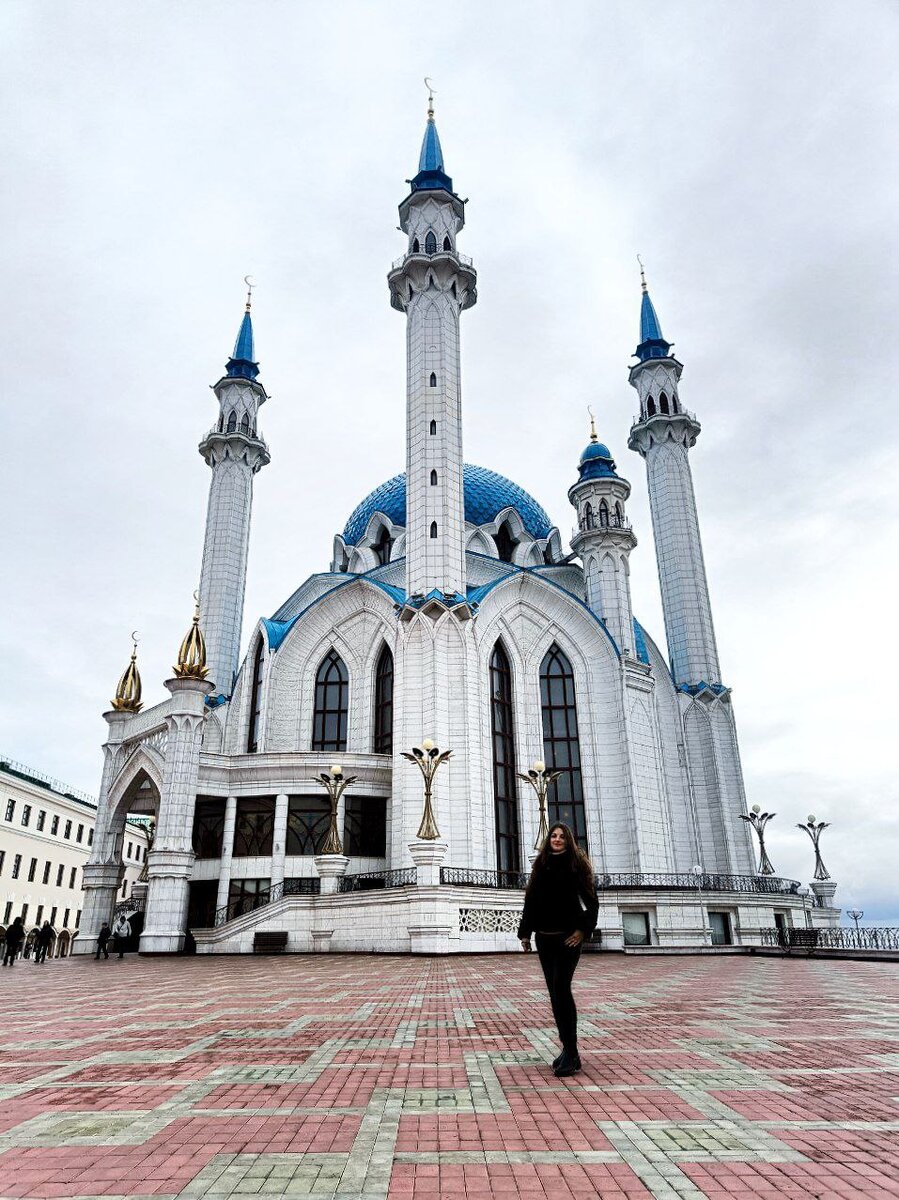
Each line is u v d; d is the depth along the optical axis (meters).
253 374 69.25
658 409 68.50
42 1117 6.75
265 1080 8.05
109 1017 13.23
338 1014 13.13
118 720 48.66
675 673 63.06
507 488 70.31
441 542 48.50
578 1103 7.11
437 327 54.25
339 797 40.81
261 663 55.97
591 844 49.84
